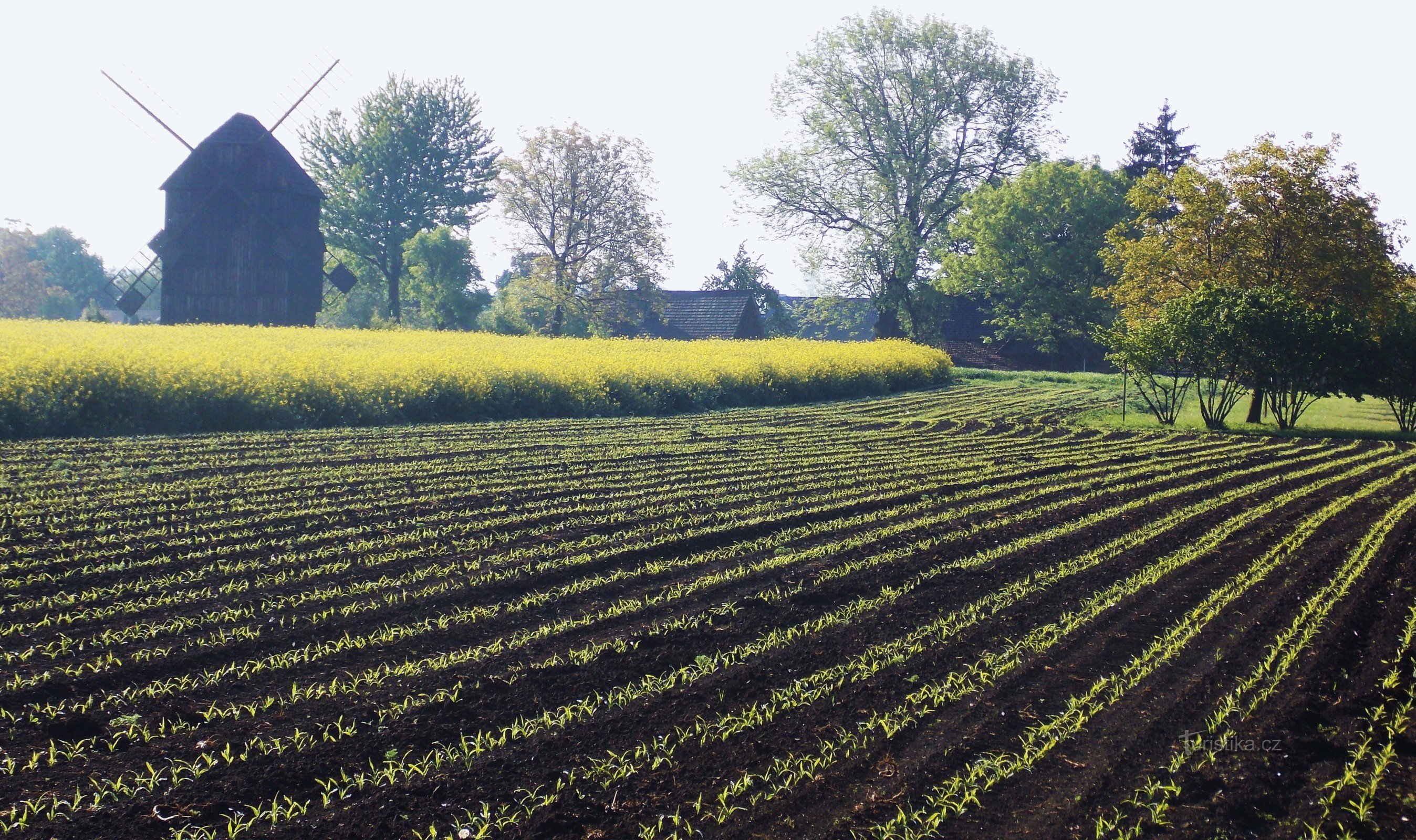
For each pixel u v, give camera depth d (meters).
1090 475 16.69
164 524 10.80
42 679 6.57
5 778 5.35
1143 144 70.62
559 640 7.71
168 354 19.06
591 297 62.22
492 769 5.64
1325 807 5.28
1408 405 25.62
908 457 18.52
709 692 6.78
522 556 10.09
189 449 15.41
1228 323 24.89
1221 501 14.11
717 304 66.19
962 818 5.18
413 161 64.81
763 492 14.10
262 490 12.76
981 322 62.28
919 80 56.81
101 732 5.94
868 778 5.61
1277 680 6.95
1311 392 25.55
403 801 5.28
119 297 52.84
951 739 6.09
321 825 5.02
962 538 11.45
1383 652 7.55
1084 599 8.98
